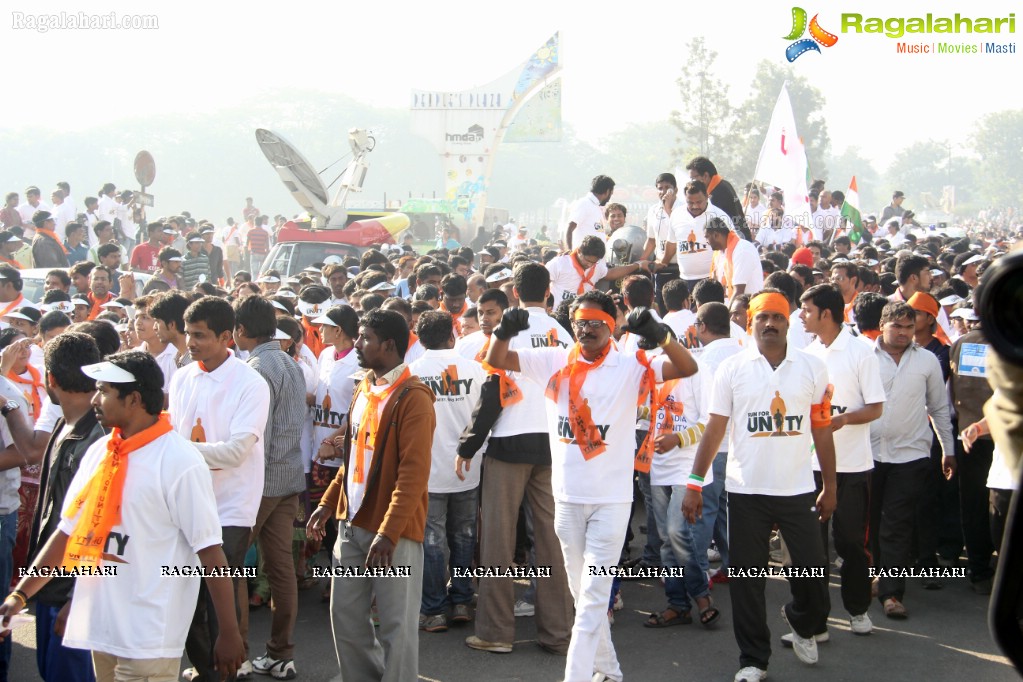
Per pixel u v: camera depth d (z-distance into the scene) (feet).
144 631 13.46
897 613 22.36
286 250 64.03
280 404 19.31
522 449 20.12
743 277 30.71
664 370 16.93
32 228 63.00
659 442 18.40
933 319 25.38
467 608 23.00
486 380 19.89
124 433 13.80
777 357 18.71
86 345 15.60
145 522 13.53
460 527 22.38
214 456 17.12
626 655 20.52
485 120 91.25
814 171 173.06
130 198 69.00
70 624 13.66
